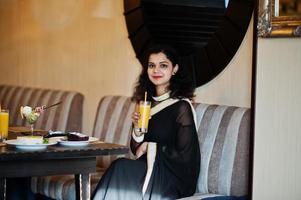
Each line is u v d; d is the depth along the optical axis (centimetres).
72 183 363
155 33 406
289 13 281
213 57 363
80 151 284
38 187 392
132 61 440
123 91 451
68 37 523
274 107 288
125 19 437
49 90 506
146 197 308
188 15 378
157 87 347
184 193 319
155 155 317
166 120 334
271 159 290
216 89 363
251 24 337
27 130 366
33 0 580
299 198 278
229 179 316
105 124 421
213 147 328
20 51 609
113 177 310
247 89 340
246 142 313
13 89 564
